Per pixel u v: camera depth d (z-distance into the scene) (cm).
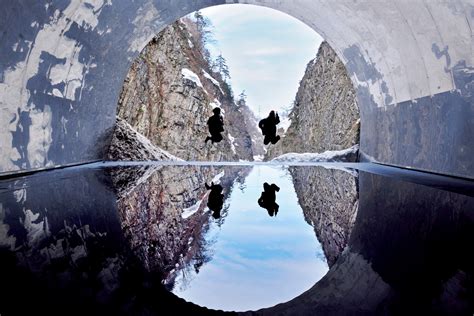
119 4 972
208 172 1030
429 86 845
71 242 260
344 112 2309
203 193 586
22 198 453
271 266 216
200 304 160
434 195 498
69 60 922
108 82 1263
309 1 1145
